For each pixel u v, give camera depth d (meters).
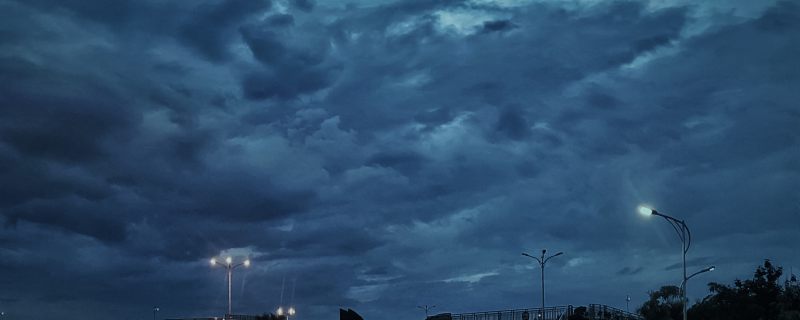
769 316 77.94
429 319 104.81
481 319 99.12
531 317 93.94
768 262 81.94
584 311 89.75
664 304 84.06
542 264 93.50
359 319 122.81
